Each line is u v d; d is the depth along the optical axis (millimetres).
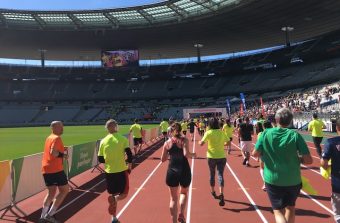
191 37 75562
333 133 29531
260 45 81188
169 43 80688
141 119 80688
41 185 10477
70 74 90312
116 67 79688
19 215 8156
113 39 77438
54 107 85625
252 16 60844
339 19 61938
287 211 5211
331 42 67188
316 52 68500
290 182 4984
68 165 12227
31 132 49312
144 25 69875
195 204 8828
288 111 5188
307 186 5598
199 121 37500
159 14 66438
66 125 77500
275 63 78188
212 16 61906
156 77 91062
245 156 15148
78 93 89250
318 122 15180
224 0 56812
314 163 15297
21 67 88375
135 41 78938
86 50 86250
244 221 7410
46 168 7438
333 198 5289
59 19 69438
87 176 13258
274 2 54156
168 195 9852
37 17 67625
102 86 91375
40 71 89125
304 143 5039
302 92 59500
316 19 62031
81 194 10258
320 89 53125
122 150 7293
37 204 9094
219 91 83125
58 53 88938
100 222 7547
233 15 60719
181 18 66000
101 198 9750
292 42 78125
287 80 73000
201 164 16062
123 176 7270
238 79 84500
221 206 8609
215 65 86062
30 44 80750
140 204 8898
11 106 84250
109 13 66312
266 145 5145
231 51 87312
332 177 5297
